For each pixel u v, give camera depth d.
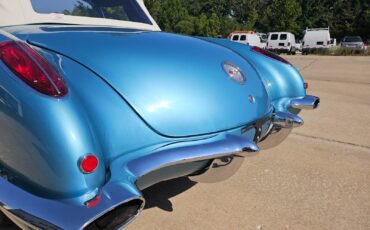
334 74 11.20
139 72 1.88
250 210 2.58
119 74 1.83
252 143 2.00
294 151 3.77
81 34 2.10
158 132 1.80
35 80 1.50
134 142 1.75
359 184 3.03
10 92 1.51
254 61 2.87
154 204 2.62
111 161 1.68
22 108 1.49
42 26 2.28
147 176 1.79
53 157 1.47
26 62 1.52
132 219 1.57
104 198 1.49
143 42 2.14
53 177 1.48
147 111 1.79
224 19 54.25
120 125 1.72
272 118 2.56
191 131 1.88
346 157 3.64
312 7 51.59
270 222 2.44
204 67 2.12
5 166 1.61
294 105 2.91
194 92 1.96
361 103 6.48
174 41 2.31
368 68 13.23
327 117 5.33
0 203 1.53
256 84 2.33
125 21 2.91
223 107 2.03
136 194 1.53
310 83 9.01
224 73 2.18
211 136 1.95
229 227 2.36
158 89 1.86
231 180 3.03
